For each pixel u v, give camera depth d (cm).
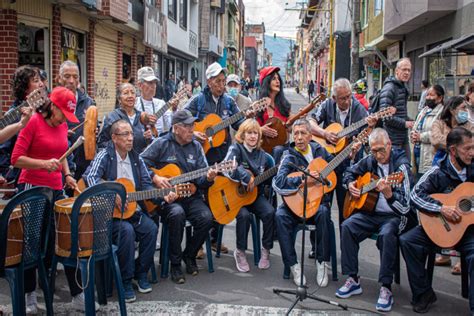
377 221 469
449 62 1247
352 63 1811
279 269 538
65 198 461
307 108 618
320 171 504
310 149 534
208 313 427
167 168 516
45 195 378
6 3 889
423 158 604
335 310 436
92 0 1084
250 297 462
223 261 561
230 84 787
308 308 439
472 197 428
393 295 475
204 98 624
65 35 1135
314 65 5444
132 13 1508
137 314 425
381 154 469
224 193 525
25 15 952
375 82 2388
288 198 500
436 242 422
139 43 1825
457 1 1212
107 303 443
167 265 508
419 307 437
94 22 1282
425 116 610
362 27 2425
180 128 515
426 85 1220
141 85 637
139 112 570
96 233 387
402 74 612
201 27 3131
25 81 459
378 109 625
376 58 2353
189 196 509
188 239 523
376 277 518
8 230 361
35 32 1043
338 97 574
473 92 552
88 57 1273
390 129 623
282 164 517
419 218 435
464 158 431
